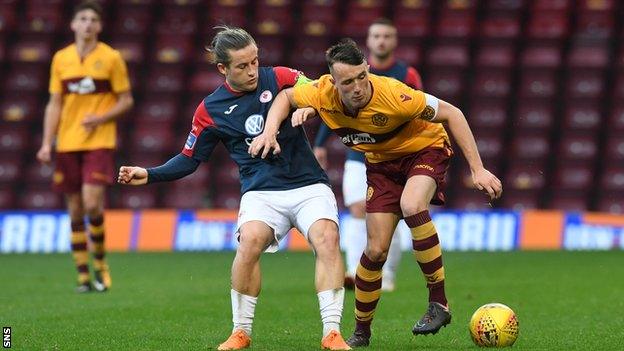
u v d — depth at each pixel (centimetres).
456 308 3256
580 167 6431
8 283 4188
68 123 4006
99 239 3922
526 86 6656
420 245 2356
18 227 5769
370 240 2439
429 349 2377
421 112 2333
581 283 3962
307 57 6825
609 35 6812
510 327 2397
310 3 7000
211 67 6838
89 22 3981
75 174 3991
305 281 4156
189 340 2569
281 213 2394
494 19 6888
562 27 6825
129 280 4244
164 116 6638
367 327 2491
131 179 2395
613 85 6669
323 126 3975
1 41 6881
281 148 2408
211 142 2470
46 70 6819
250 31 6900
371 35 3850
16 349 2434
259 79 2436
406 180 2444
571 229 5603
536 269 4519
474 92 6619
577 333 2691
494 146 6494
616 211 6369
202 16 7012
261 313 3161
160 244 5722
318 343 2498
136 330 2772
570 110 6594
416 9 6944
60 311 3225
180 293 3731
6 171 6519
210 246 5709
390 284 3803
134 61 6788
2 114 6669
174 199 6425
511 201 6381
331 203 2402
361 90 2236
